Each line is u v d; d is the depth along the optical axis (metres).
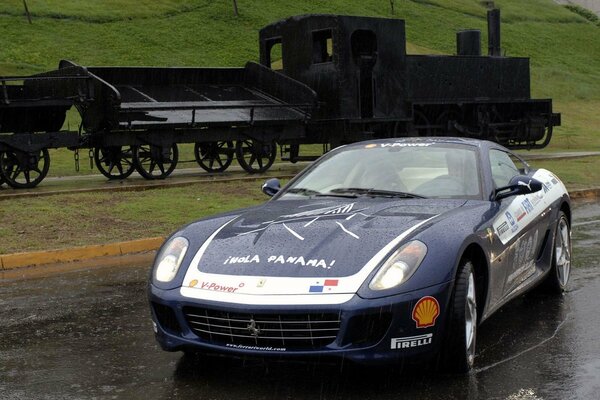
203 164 20.05
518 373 4.85
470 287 4.87
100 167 18.06
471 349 4.89
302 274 4.52
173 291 4.73
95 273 8.78
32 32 46.81
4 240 10.37
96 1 54.84
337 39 20.22
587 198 15.67
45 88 17.34
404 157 6.06
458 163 5.92
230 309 4.48
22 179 19.45
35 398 4.58
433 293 4.49
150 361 5.29
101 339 5.91
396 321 4.40
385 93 21.39
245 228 5.09
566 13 79.75
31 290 7.89
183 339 4.72
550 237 6.74
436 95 23.61
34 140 16.09
